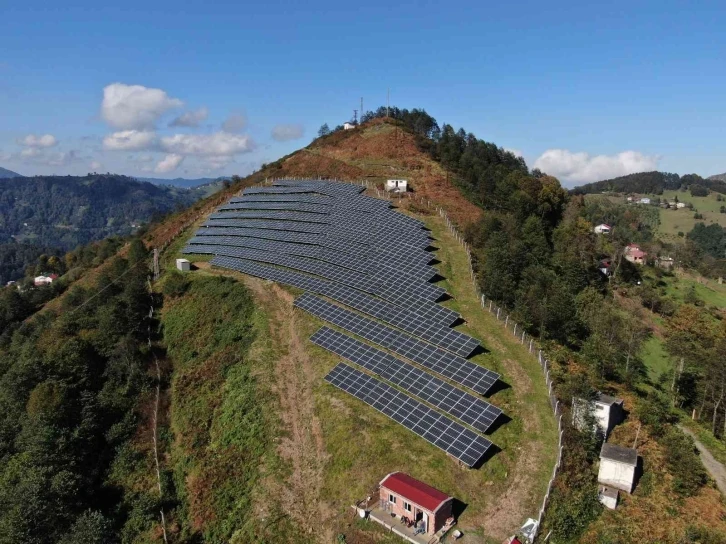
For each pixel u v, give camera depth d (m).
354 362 58.19
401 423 47.28
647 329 95.12
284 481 45.88
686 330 104.31
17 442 56.81
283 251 94.12
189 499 48.97
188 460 53.72
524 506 39.16
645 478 45.22
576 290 95.38
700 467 49.66
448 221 98.88
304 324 69.31
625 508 41.19
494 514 38.62
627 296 119.81
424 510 36.72
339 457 46.25
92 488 52.59
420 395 50.69
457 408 48.00
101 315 80.94
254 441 51.56
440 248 87.62
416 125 179.00
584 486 41.53
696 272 182.62
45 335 82.56
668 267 175.38
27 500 44.34
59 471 51.25
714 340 95.62
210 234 115.44
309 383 57.53
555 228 134.12
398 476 40.59
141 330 78.94
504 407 49.56
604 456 43.22
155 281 96.00
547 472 42.12
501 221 103.19
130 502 50.81
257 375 60.62
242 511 44.28
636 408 57.66
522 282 79.69
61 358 68.44
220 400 59.56
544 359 56.97
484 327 64.25
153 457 56.06
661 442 51.41
